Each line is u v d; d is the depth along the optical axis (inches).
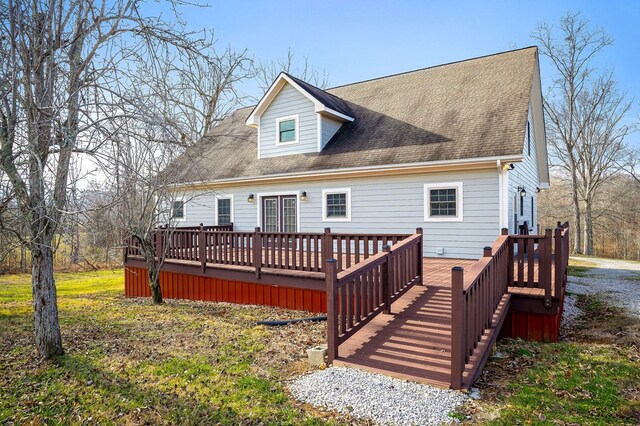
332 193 460.1
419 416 122.7
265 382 158.4
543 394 142.9
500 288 207.6
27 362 194.7
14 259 576.1
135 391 158.7
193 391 155.2
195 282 364.2
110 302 369.1
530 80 416.2
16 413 145.6
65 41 177.5
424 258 391.2
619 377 160.9
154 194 329.4
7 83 162.6
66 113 173.0
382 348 173.0
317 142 482.0
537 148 579.5
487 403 133.8
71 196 173.0
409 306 222.7
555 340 210.5
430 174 394.6
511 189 379.2
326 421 124.3
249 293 324.8
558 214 1111.6
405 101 494.9
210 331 240.7
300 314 282.7
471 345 150.2
